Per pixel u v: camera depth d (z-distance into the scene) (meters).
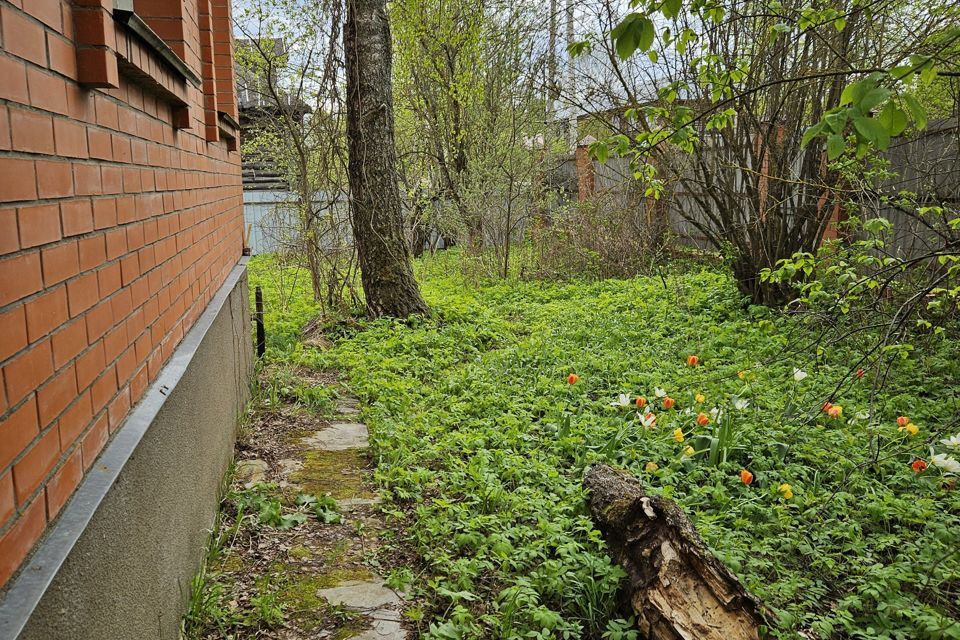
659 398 6.06
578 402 6.16
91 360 1.92
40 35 1.62
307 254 11.30
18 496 1.40
